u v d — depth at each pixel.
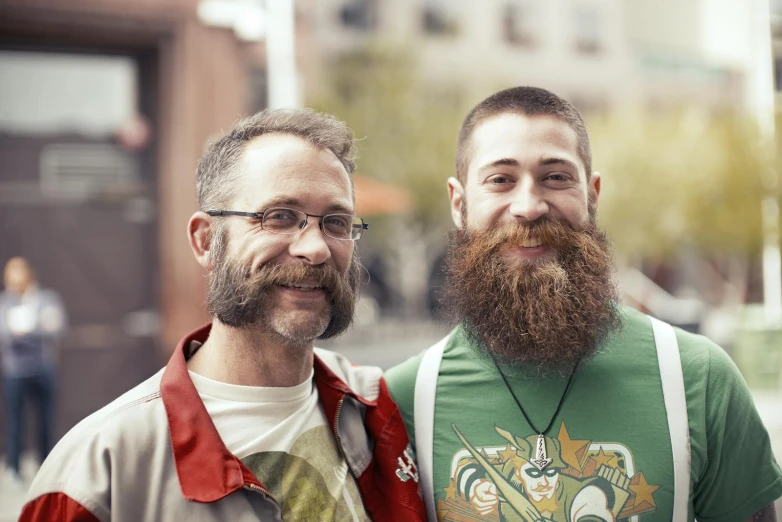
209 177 1.76
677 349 1.83
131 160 8.86
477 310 1.87
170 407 1.59
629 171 17.44
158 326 8.84
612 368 1.83
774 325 8.45
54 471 1.52
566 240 1.82
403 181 16.80
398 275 18.95
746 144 14.45
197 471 1.54
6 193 8.40
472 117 1.96
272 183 1.66
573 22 22.09
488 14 20.94
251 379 1.69
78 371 8.58
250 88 10.27
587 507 1.72
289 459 1.66
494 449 1.82
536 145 1.82
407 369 2.01
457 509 1.81
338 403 1.81
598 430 1.77
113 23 8.42
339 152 1.75
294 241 1.65
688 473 1.72
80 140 8.67
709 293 20.00
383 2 19.38
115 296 8.77
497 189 1.86
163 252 8.82
